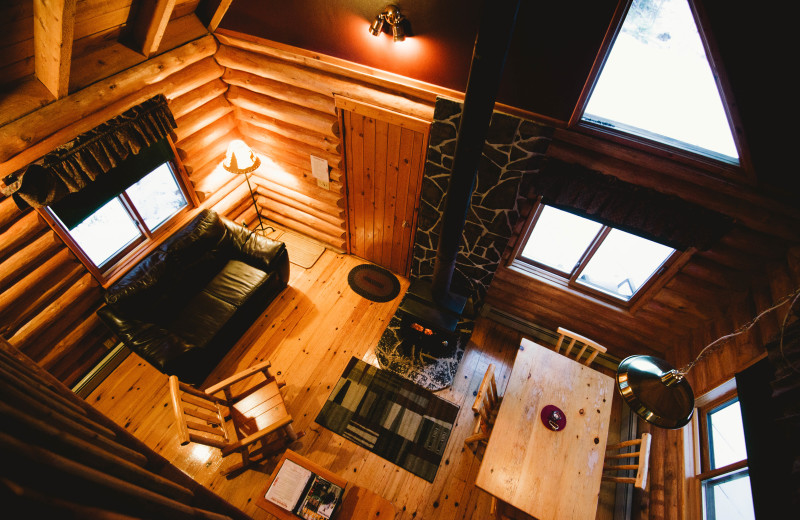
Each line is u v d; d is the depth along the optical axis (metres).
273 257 4.93
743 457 2.81
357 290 5.51
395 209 4.94
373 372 4.69
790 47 2.40
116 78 3.60
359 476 3.93
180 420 2.99
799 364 2.33
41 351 3.78
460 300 4.94
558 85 3.19
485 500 3.84
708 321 3.88
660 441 3.77
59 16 2.54
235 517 1.38
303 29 3.87
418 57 3.56
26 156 3.20
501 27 2.43
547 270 4.71
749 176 2.99
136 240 4.56
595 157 3.47
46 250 3.58
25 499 0.54
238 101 4.95
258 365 3.73
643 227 3.45
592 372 3.70
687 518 3.07
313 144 4.78
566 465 3.13
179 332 4.27
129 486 0.85
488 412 3.91
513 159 3.70
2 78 3.00
